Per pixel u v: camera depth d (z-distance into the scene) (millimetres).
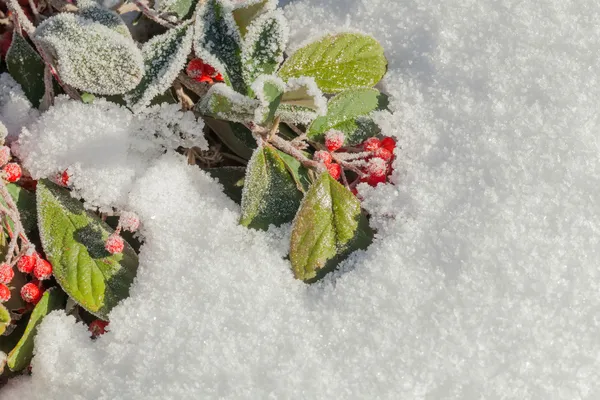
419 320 493
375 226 511
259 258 506
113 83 503
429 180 510
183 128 516
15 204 508
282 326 497
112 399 493
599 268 492
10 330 517
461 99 518
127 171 515
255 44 508
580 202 499
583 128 505
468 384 484
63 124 513
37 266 501
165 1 515
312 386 486
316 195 498
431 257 500
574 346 486
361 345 493
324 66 519
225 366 491
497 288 492
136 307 504
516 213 498
